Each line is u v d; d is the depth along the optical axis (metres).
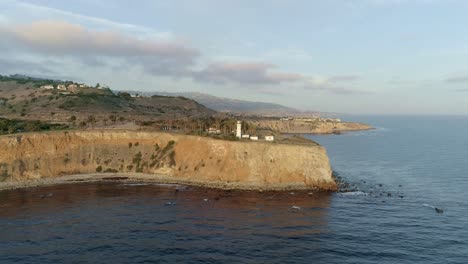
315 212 104.94
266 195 124.12
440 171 167.38
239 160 143.75
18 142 147.50
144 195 122.44
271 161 142.50
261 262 72.38
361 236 86.69
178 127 199.38
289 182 137.25
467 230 91.44
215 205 111.00
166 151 156.62
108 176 149.12
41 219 96.50
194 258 73.62
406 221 97.69
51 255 74.25
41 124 191.50
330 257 75.19
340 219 98.88
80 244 79.94
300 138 177.12
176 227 91.06
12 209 105.75
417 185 139.88
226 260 72.94
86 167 151.75
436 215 103.06
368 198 121.00
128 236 84.88
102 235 85.31
